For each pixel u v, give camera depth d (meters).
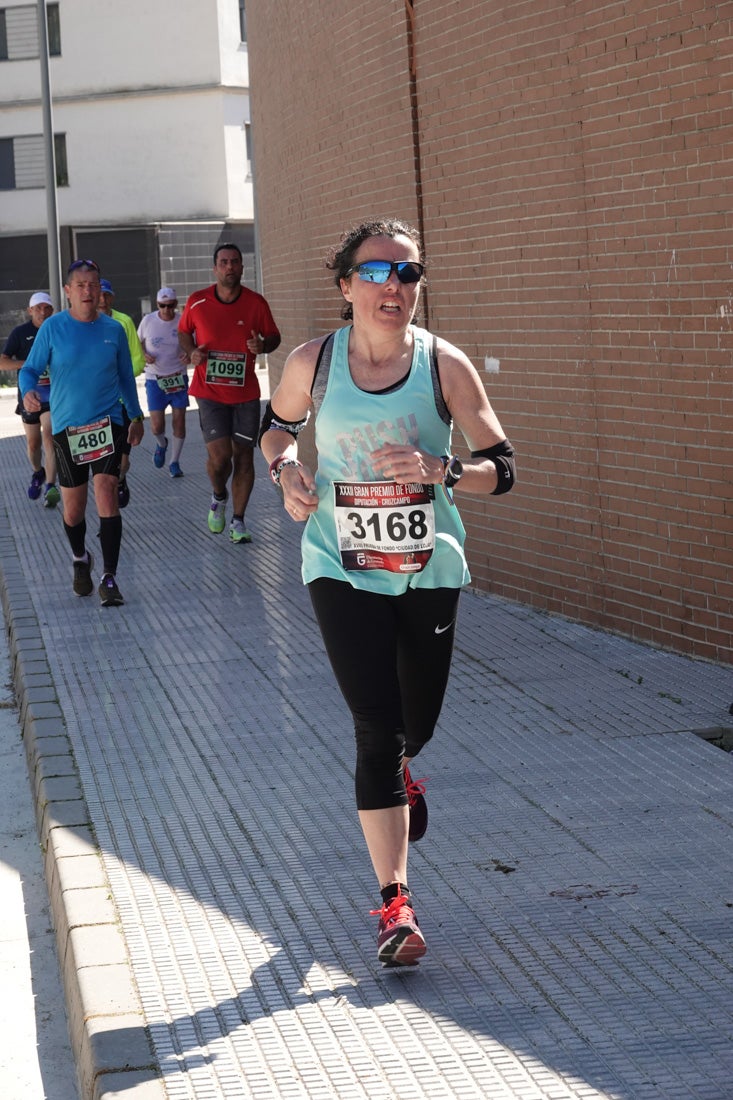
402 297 4.05
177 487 14.98
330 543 4.24
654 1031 3.75
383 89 9.79
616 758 5.91
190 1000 4.02
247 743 6.44
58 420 9.34
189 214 42.25
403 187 9.63
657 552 7.45
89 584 9.74
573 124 7.66
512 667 7.33
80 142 42.56
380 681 4.18
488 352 8.74
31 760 6.65
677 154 6.95
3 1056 4.22
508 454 4.23
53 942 4.98
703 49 6.70
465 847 5.04
